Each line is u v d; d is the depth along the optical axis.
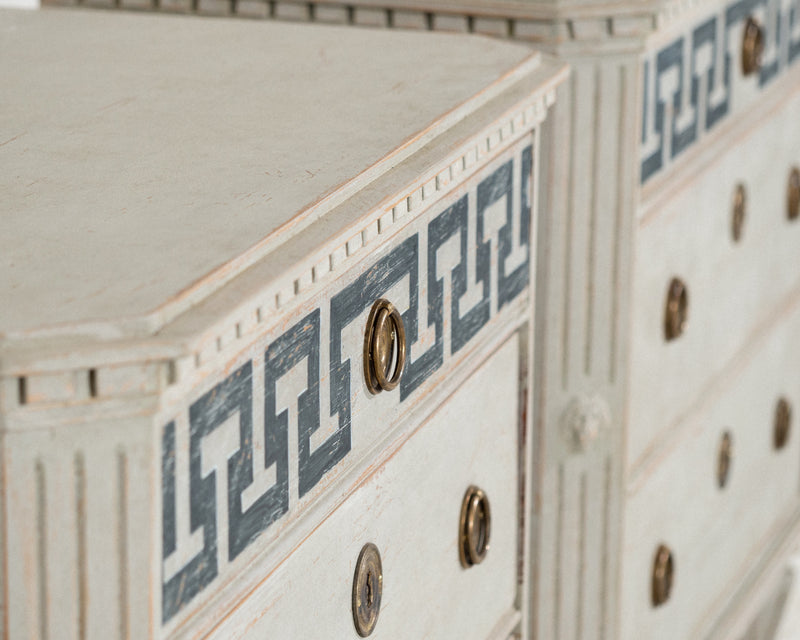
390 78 1.06
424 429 0.96
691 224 1.56
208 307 0.64
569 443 1.39
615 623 1.46
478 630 1.12
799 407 2.12
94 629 0.62
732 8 1.57
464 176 0.95
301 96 1.01
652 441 1.53
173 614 0.66
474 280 1.01
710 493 1.76
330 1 1.33
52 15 1.31
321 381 0.79
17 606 0.60
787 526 2.10
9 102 0.99
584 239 1.34
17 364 0.57
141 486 0.61
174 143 0.89
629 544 1.49
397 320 0.87
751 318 1.84
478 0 1.28
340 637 0.86
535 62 1.13
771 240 1.87
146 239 0.71
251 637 0.75
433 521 1.00
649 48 1.34
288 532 0.77
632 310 1.38
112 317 0.60
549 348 1.37
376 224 0.81
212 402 0.67
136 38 1.21
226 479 0.70
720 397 1.74
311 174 0.82
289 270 0.70
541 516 1.42
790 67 1.84
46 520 0.60
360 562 0.88
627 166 1.33
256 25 1.26
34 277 0.65
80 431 0.60
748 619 1.93
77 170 0.83
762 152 1.77
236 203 0.77
